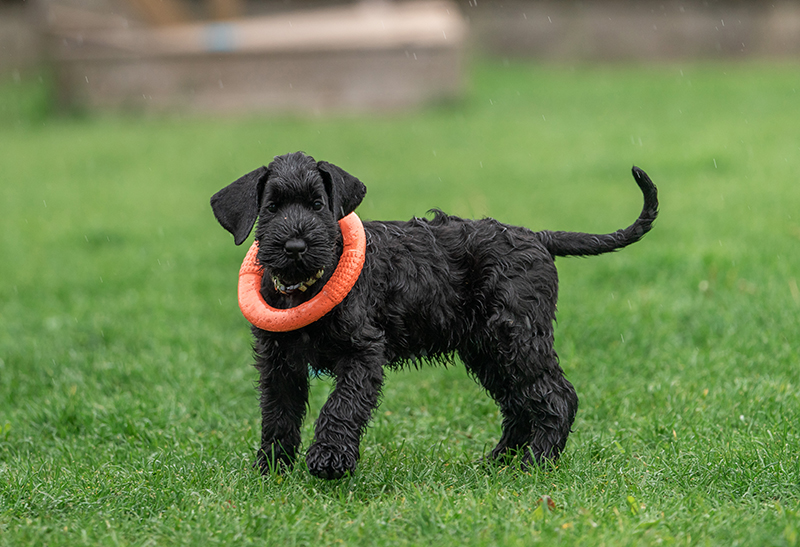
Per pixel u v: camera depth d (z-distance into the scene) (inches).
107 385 342.0
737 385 301.9
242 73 1181.7
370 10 1334.9
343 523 207.5
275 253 220.8
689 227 545.0
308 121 1126.4
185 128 1096.8
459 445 280.2
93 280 517.7
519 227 262.1
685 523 201.8
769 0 1507.1
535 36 1576.0
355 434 228.4
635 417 289.7
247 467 253.4
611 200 666.8
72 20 1184.2
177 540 200.7
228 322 432.5
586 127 984.3
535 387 251.4
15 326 428.8
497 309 248.1
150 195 765.3
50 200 753.6
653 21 1540.4
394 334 246.2
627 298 423.8
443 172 804.6
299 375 248.7
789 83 1176.8
